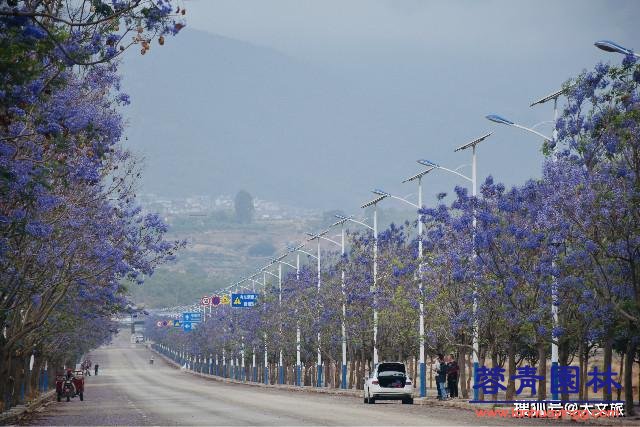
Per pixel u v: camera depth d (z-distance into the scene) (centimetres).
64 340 14112
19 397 9988
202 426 5816
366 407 8194
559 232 6162
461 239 7869
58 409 9200
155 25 4106
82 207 6606
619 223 5688
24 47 3594
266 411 7550
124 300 10094
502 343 8438
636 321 5606
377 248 11444
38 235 5112
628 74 5656
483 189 7569
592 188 5759
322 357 16188
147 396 12012
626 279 6162
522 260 7231
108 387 17062
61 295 7731
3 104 3941
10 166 4506
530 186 7256
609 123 5644
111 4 4141
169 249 7919
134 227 7769
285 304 15962
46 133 4678
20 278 6353
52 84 4247
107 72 5650
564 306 6888
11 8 3562
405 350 11900
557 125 5956
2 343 7694
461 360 9119
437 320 8756
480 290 7569
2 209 5000
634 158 5562
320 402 9450
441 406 8362
